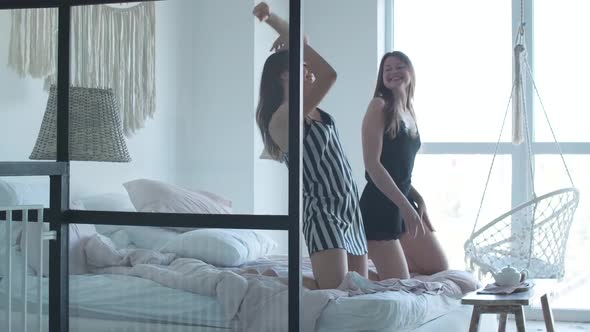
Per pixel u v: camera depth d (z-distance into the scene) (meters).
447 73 5.13
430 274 3.29
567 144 4.94
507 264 3.64
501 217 3.75
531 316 4.93
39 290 2.24
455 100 5.12
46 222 2.36
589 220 4.92
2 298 2.43
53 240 2.34
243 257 2.26
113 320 2.35
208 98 2.31
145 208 2.32
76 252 2.37
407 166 3.15
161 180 2.33
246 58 2.27
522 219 3.89
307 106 2.52
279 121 2.22
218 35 2.30
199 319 2.29
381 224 3.03
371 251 3.05
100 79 2.40
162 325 2.32
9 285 2.17
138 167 2.34
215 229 2.28
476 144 5.05
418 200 3.29
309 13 5.13
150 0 2.31
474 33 5.10
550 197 3.73
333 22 5.10
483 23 5.09
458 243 5.10
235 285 2.26
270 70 2.24
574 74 4.97
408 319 2.39
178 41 2.35
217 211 2.27
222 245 2.27
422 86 5.16
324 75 2.50
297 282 2.17
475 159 5.08
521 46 3.97
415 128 3.18
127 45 2.38
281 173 2.21
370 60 5.03
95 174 2.38
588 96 4.95
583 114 4.96
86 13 2.40
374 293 2.44
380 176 2.94
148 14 2.36
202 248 2.30
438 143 5.11
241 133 2.27
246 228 2.20
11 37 2.72
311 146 2.55
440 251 3.28
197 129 2.32
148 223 2.29
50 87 2.47
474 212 5.08
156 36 2.34
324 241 2.50
